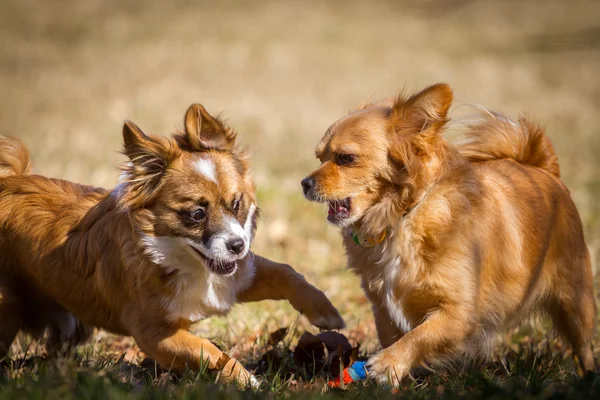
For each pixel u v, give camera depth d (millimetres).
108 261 9453
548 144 10883
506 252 9430
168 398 7406
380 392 7879
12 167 10539
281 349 10609
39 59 41594
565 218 10297
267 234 16844
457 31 51562
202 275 9344
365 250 9492
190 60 41656
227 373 8664
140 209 9258
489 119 10883
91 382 7613
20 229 10016
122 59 41844
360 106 10219
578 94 34500
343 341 10062
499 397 7461
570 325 10367
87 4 60000
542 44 47344
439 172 9047
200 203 9273
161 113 29672
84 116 29359
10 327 9914
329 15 57500
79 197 10227
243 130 27344
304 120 29078
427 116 9000
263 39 47875
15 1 60562
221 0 63094
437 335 8773
